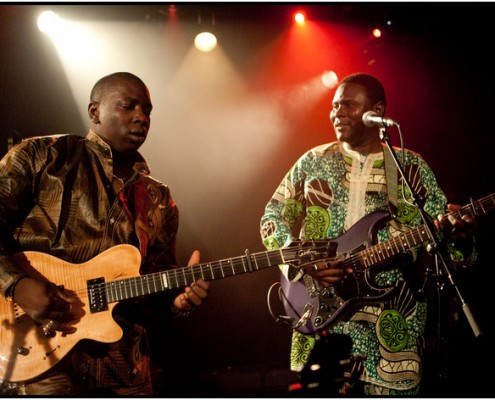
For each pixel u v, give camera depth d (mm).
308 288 3449
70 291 2861
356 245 3428
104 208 3041
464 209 3363
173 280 2992
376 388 3316
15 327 2770
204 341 7117
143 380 3049
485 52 7164
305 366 3252
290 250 3172
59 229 2928
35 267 2846
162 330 7066
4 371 2729
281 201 3809
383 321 3367
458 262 3455
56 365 2758
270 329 7188
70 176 3008
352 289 3363
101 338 2828
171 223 3465
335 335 3418
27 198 2928
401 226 3531
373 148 3734
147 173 3234
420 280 3492
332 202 3664
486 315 6000
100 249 2992
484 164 7242
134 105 3191
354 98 3734
